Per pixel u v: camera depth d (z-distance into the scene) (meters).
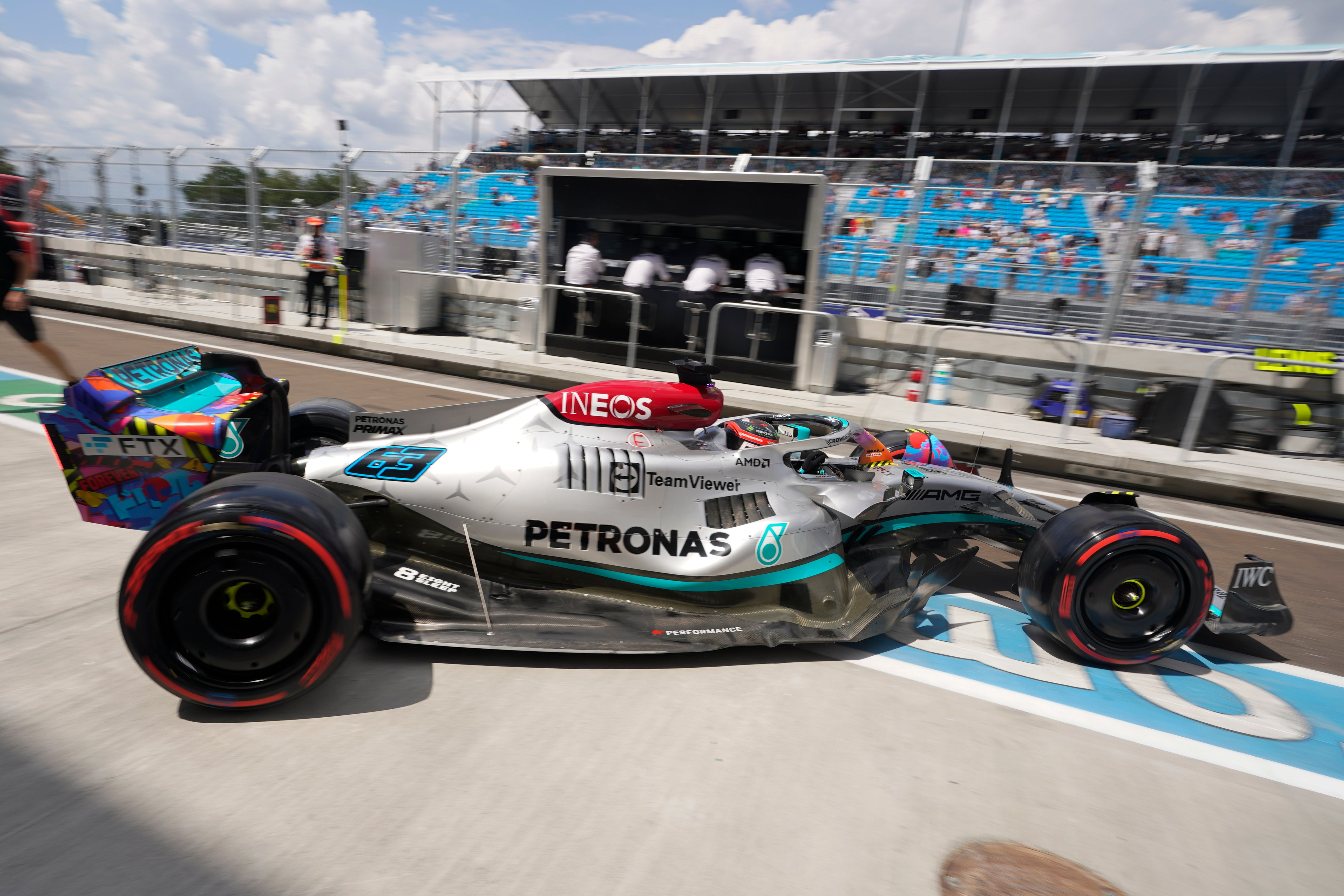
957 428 8.05
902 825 2.15
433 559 3.17
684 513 3.32
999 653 3.39
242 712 2.41
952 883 1.94
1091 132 19.02
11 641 2.73
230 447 3.05
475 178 13.12
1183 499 7.06
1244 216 9.47
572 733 2.46
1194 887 2.02
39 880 1.71
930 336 9.66
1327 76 14.74
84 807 1.95
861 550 3.83
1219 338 9.30
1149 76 16.00
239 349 11.12
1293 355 8.21
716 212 9.76
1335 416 8.15
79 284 16.36
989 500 4.09
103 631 2.86
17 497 4.29
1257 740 2.82
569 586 3.23
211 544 2.23
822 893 1.87
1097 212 10.43
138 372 3.19
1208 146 17.89
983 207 11.36
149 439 2.99
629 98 22.22
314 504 2.36
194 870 1.78
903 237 10.80
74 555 3.55
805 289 9.60
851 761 2.44
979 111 19.38
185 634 2.31
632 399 3.45
